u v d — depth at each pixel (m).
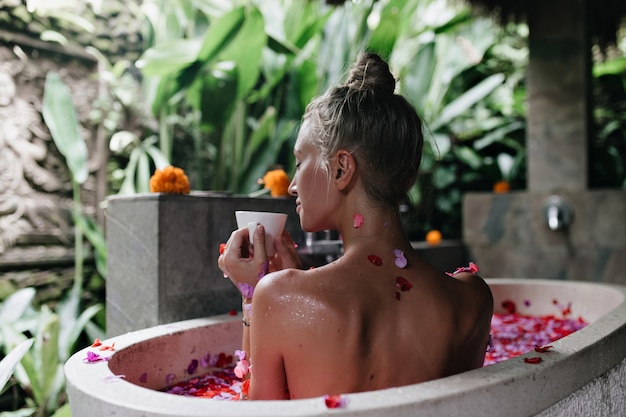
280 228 1.06
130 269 1.92
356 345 0.82
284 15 4.21
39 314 2.99
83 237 3.63
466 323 0.93
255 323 0.86
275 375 0.86
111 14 4.04
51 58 3.62
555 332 2.11
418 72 4.50
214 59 3.17
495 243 4.04
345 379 0.82
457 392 0.75
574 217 3.71
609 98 5.48
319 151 0.96
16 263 3.29
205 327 1.47
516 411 0.82
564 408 0.95
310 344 0.82
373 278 0.88
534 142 3.89
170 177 1.94
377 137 0.92
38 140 3.51
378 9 4.57
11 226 3.32
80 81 3.77
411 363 0.86
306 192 0.96
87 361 1.01
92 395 0.78
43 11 3.58
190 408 0.70
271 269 1.08
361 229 0.94
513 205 3.96
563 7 3.77
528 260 3.90
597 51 4.38
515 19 3.92
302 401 0.71
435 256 3.88
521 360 0.93
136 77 4.11
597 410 1.08
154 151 3.76
